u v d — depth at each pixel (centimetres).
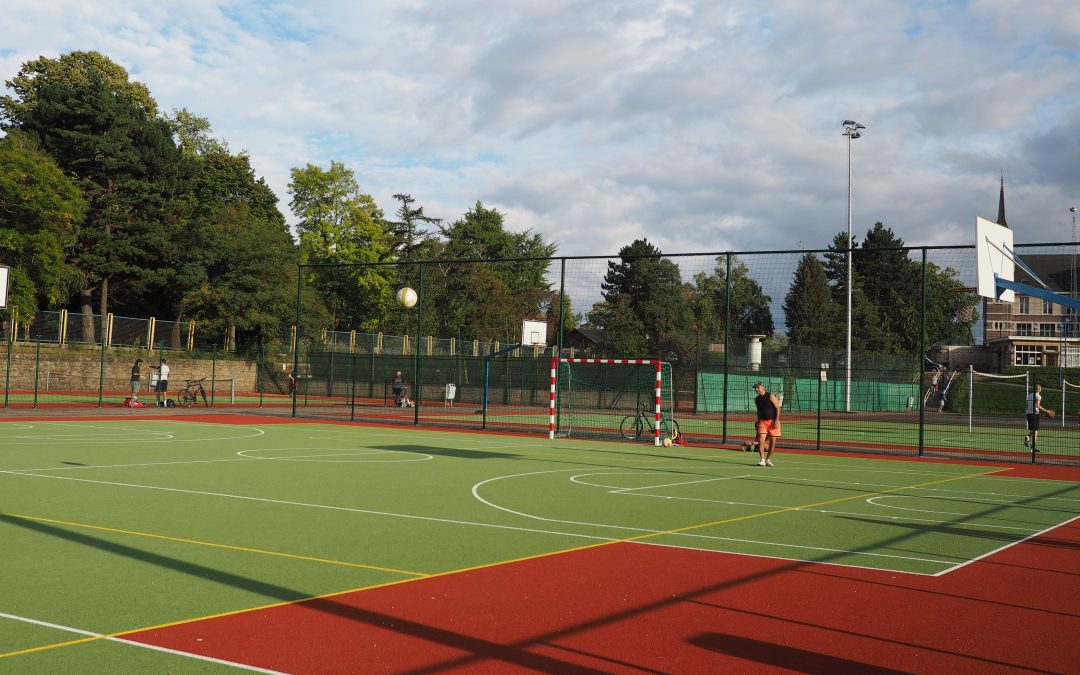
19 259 5059
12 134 5856
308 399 4934
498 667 544
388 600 705
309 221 7088
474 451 2203
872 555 927
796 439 2953
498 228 9144
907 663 564
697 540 1002
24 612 654
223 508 1179
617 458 2111
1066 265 2275
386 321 6981
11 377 4497
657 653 577
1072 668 560
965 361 6412
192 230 6359
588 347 4444
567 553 912
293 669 533
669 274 3953
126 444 2161
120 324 5109
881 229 9562
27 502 1202
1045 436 3431
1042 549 982
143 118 6556
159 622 632
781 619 665
